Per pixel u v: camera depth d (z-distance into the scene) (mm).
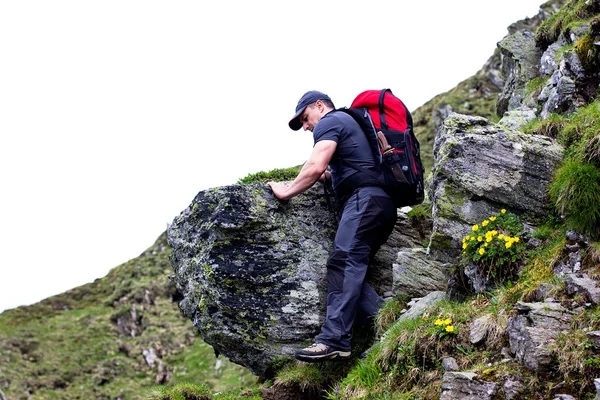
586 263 6758
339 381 8375
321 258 9352
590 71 9883
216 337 9219
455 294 7797
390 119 8562
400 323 7641
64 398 52125
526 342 5965
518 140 8156
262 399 8594
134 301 67125
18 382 53656
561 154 8023
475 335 6570
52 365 57469
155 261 75438
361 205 8336
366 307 8984
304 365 8828
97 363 56688
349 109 8727
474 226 7707
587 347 5668
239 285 9102
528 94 12898
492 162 8047
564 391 5555
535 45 14828
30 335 63500
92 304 71438
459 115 8586
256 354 9234
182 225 9922
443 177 8211
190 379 49219
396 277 9000
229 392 9539
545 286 6605
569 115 9250
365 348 8781
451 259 8164
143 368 55531
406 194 8469
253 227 9148
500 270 7391
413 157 8445
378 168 8414
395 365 6957
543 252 7285
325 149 8469
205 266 9102
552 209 7785
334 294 8234
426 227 10195
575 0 13594
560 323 6043
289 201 9430
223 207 9016
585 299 6188
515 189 7934
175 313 63938
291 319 9031
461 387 6004
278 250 9203
